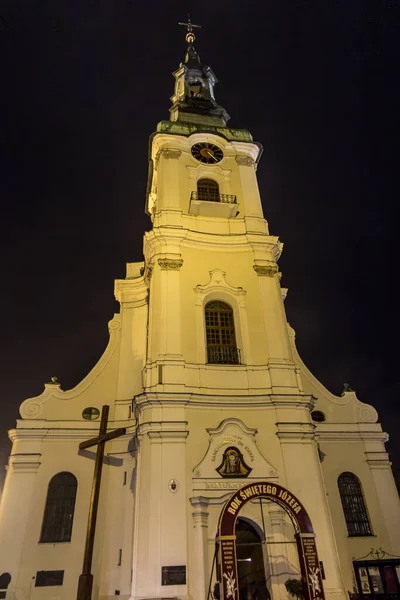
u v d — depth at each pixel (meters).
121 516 18.66
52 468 19.88
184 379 17.84
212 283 20.80
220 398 17.48
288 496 12.78
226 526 12.11
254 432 16.94
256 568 15.46
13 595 16.94
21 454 19.94
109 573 17.47
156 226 22.19
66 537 18.47
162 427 16.48
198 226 22.83
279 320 20.12
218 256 21.78
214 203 22.86
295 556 14.85
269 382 18.36
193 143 26.45
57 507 19.14
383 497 20.06
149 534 14.55
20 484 19.25
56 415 21.31
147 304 24.56
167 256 21.00
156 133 26.28
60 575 17.56
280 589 14.26
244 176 25.61
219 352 19.44
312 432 17.41
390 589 15.10
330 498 19.70
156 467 15.72
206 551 14.47
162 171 24.67
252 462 16.33
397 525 19.36
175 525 14.74
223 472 15.98
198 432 16.80
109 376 22.88
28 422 20.67
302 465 16.58
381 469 20.83
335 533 18.75
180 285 20.42
